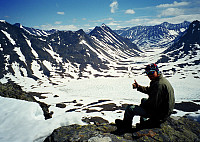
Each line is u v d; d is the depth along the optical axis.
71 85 147.38
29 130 5.46
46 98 99.19
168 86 3.66
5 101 8.36
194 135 3.94
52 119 6.52
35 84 146.00
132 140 3.79
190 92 110.38
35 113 7.45
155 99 3.72
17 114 6.69
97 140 3.54
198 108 72.44
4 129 5.48
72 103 87.19
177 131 4.04
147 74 3.90
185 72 172.62
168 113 3.77
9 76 162.62
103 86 145.00
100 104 83.81
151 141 3.66
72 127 4.50
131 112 4.17
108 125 4.71
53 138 3.97
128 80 167.00
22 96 12.55
